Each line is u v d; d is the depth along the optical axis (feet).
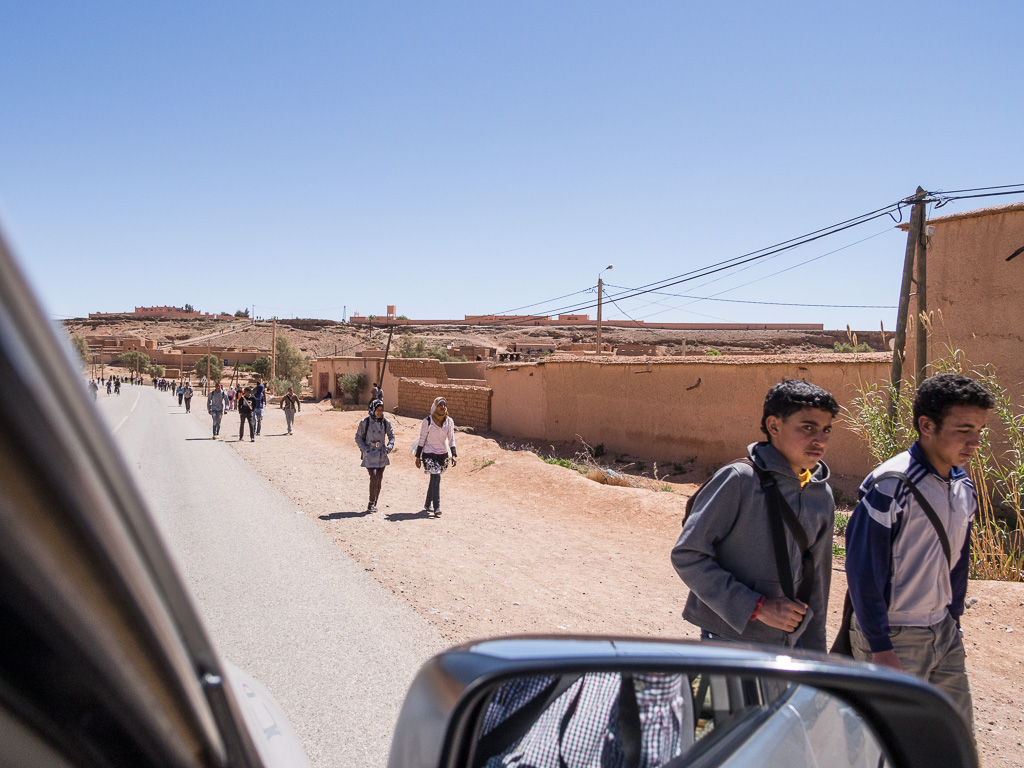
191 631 2.72
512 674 4.08
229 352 403.75
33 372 1.61
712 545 8.19
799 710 5.24
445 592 20.51
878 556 8.61
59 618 2.12
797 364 49.01
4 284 1.47
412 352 270.67
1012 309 36.52
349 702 13.26
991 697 14.82
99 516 2.01
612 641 4.55
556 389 73.05
